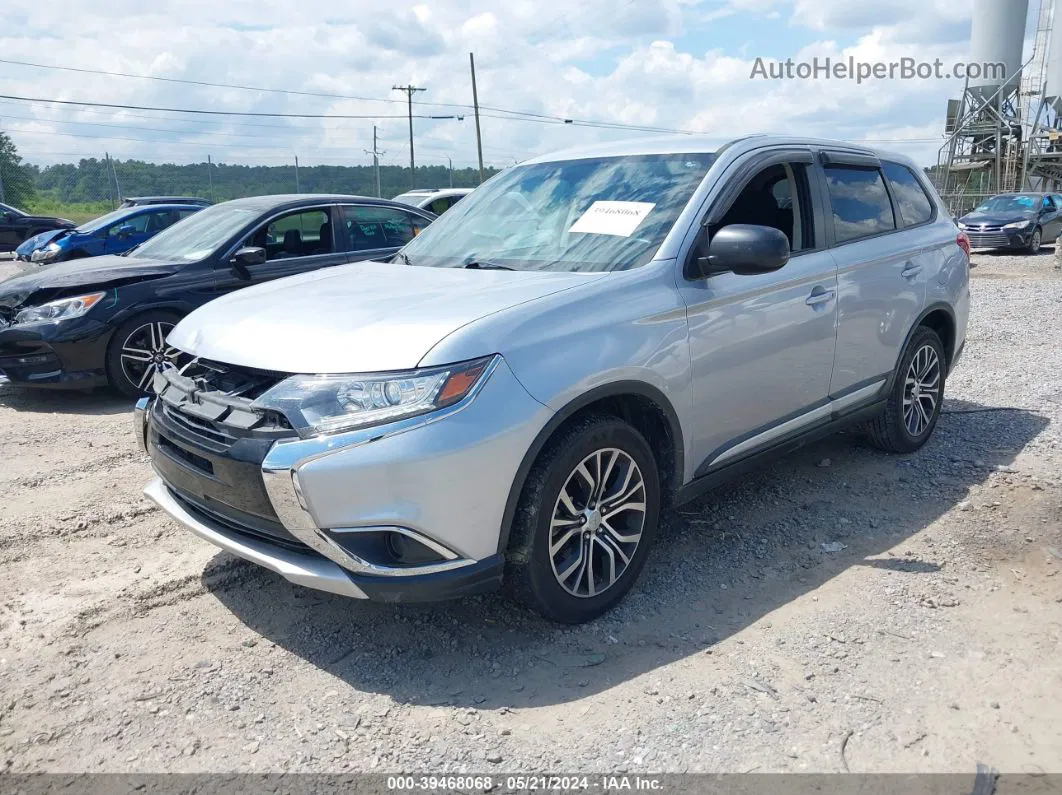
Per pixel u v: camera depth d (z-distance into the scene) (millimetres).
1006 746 2635
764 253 3445
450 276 3746
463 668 3129
